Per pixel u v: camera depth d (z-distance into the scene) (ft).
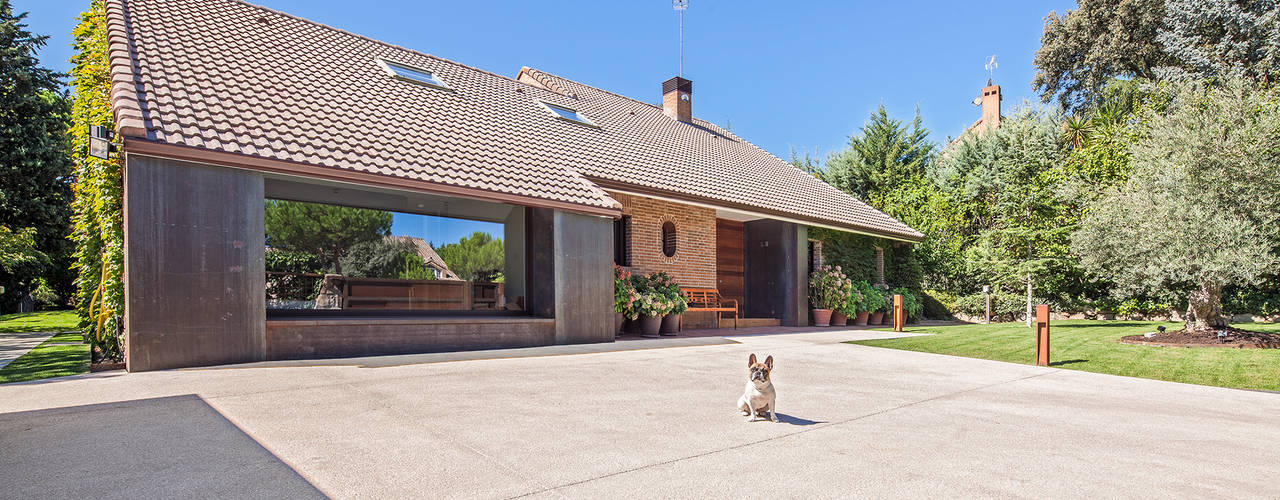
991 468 12.00
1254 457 13.17
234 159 23.38
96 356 24.61
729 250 55.62
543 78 57.98
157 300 21.67
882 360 29.48
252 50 35.27
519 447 12.75
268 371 21.33
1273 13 79.36
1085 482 11.23
